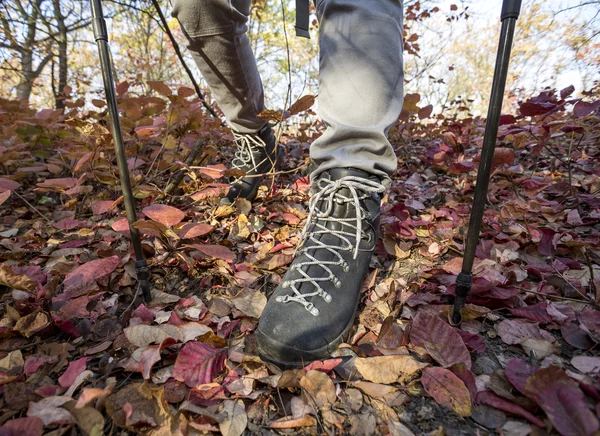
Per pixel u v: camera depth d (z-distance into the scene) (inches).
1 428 19.7
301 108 42.8
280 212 55.9
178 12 40.5
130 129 69.9
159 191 48.0
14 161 62.7
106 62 27.3
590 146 79.4
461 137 76.8
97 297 33.6
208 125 67.2
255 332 28.9
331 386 23.9
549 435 20.2
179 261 40.9
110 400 22.0
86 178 57.8
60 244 45.8
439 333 27.2
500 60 24.4
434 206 61.4
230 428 21.7
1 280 26.3
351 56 36.5
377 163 36.4
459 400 22.4
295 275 31.2
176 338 27.5
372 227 35.1
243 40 45.2
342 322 29.0
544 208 47.9
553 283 35.9
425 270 39.3
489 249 42.3
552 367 21.0
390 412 23.4
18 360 26.7
